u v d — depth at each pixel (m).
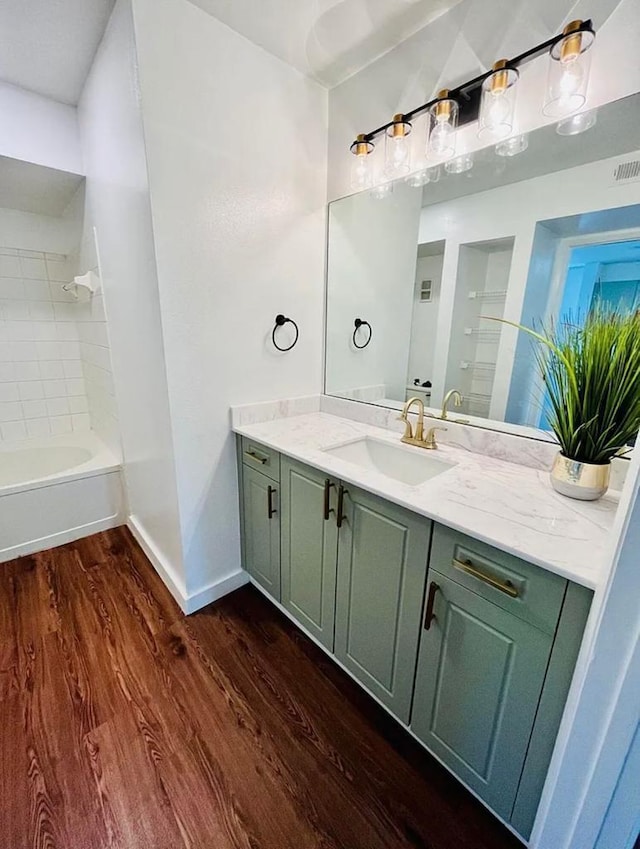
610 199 1.07
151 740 1.22
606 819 0.76
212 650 1.56
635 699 0.64
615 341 0.92
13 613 1.73
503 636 0.88
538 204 1.21
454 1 1.25
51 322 2.81
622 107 1.02
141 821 1.02
